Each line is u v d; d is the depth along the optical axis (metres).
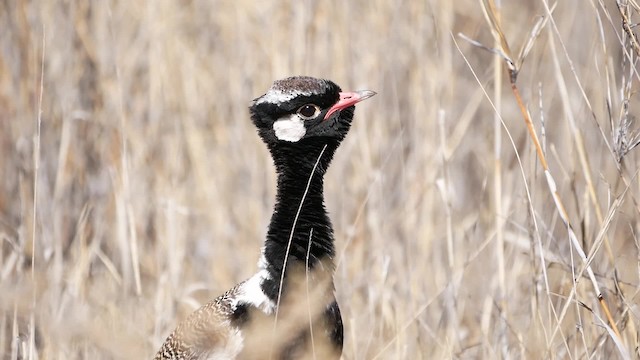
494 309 10.13
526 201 9.66
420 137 12.15
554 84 12.42
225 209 12.18
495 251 10.67
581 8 13.45
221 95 12.91
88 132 12.07
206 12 13.34
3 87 11.86
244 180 12.55
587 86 11.62
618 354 9.30
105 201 11.87
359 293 11.00
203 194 12.19
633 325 8.41
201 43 13.17
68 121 11.58
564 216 8.00
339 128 8.23
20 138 11.56
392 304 10.41
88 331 6.39
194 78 12.73
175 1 13.02
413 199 11.55
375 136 12.27
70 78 11.98
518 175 11.72
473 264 10.80
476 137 13.66
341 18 12.61
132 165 12.01
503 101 13.56
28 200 11.38
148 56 12.65
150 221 12.02
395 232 11.62
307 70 12.36
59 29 12.09
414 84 12.34
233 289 8.12
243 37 12.95
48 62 11.91
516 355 9.38
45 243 11.15
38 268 10.63
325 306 7.85
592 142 11.21
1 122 11.88
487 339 9.56
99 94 12.16
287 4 12.59
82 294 9.77
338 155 12.49
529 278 10.17
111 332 6.46
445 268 11.05
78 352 8.82
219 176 12.45
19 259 10.34
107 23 12.37
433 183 11.34
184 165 12.55
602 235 8.08
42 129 11.80
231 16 13.11
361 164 12.26
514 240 10.28
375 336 10.02
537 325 8.90
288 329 7.63
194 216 12.30
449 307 9.91
